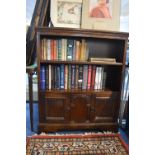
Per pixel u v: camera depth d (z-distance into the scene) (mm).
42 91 1646
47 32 1506
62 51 1644
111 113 1785
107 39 1780
